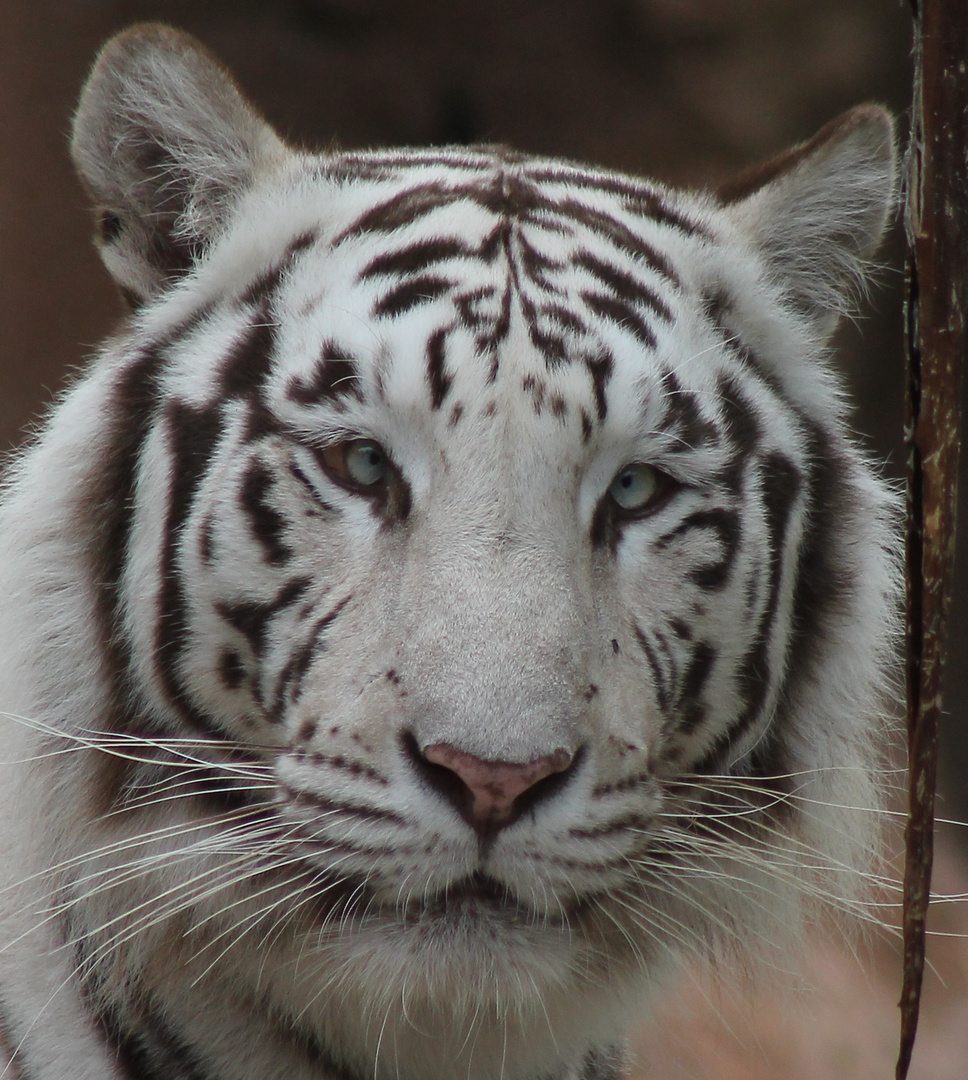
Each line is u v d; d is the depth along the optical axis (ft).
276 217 20.40
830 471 20.57
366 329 20.25
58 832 20.36
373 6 36.81
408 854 20.12
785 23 38.01
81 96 20.45
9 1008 20.34
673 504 20.33
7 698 20.39
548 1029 20.40
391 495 20.24
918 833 19.89
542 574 20.16
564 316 20.27
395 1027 20.34
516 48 37.88
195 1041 20.38
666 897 20.45
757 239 20.62
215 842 20.27
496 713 20.06
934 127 19.77
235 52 35.78
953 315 19.80
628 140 38.34
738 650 20.42
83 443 20.40
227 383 20.33
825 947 21.25
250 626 20.29
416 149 20.67
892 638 20.65
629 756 20.21
